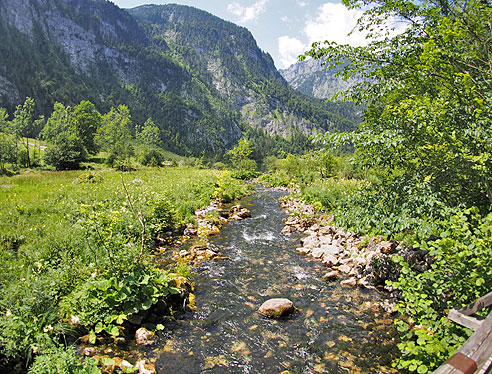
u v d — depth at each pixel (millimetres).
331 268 8953
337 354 5051
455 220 4074
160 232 11555
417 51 6688
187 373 4508
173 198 16906
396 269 7328
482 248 3656
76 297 5266
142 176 29562
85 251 7109
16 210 10789
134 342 5074
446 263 4000
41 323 4414
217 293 7266
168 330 5559
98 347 4746
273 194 27844
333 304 6789
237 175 52344
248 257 9875
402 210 5410
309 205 18266
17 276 5797
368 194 6359
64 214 11109
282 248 10922
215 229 13133
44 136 65875
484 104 5312
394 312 6301
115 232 7395
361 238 10172
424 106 5363
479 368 2311
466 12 6000
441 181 5680
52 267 6391
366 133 5887
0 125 54156
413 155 6066
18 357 3887
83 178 22891
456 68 5984
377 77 7375
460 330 3637
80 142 56281
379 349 5145
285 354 5062
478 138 4766
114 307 5523
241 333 5637
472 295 3820
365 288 7531
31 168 46188
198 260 9359
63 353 3904
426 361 3488
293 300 7004
